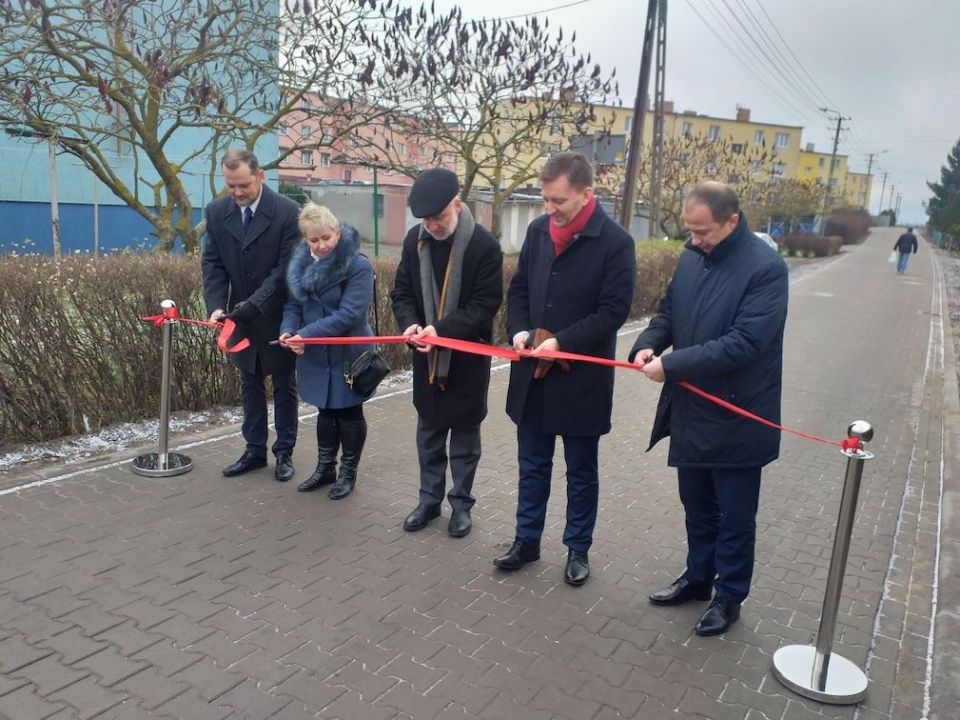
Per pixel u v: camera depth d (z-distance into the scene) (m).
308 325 3.96
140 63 7.96
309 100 10.00
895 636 3.17
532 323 3.40
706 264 2.94
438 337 3.54
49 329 4.68
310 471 4.66
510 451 5.38
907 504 4.77
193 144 16.19
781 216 40.44
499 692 2.64
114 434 5.04
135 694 2.53
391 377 7.28
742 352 2.73
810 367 9.41
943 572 3.78
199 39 8.45
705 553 3.20
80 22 7.63
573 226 3.14
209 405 5.71
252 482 4.45
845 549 2.68
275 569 3.44
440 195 3.38
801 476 5.19
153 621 2.96
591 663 2.84
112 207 15.30
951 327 14.30
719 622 3.08
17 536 3.59
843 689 2.71
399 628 3.01
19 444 4.69
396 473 4.74
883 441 6.27
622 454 5.49
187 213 9.09
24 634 2.83
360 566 3.51
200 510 4.01
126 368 5.14
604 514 4.30
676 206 24.88
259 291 4.07
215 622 2.98
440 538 3.86
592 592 3.39
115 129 10.05
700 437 2.92
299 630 2.96
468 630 3.02
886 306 17.27
